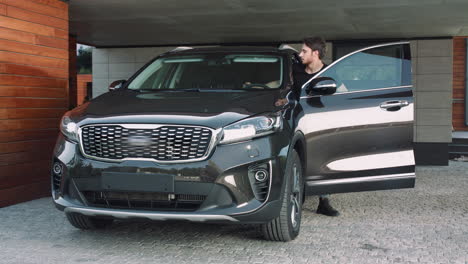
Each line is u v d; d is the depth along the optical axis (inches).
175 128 140.8
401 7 292.8
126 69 456.8
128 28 367.9
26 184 235.9
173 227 182.9
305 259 146.1
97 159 144.9
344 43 413.7
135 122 142.7
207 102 154.0
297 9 300.5
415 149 412.2
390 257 148.6
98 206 146.9
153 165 140.2
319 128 173.2
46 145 247.3
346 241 165.8
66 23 259.9
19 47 229.9
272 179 143.6
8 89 224.4
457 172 362.9
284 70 186.1
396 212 213.2
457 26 355.6
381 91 184.2
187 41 433.1
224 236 171.2
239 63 191.2
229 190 139.3
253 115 145.6
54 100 251.6
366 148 180.4
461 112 623.2
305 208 218.8
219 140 140.0
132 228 181.2
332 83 169.9
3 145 222.7
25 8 232.7
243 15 319.6
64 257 147.7
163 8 299.7
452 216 206.2
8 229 180.7
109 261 144.1
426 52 406.6
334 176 176.9
